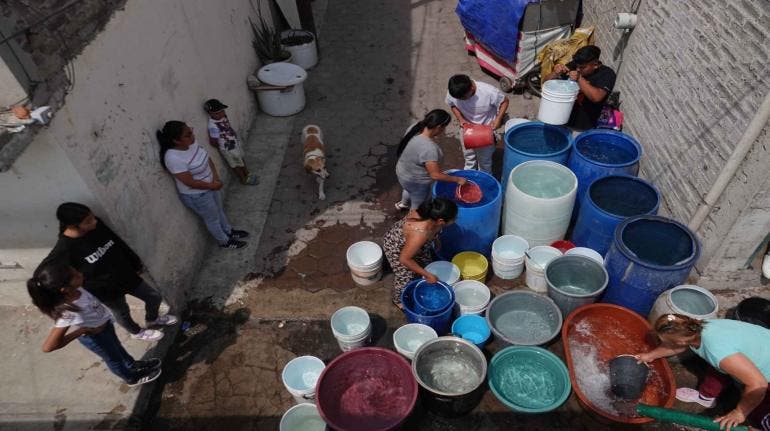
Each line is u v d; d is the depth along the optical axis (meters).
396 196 5.64
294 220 5.41
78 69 3.24
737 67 3.62
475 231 4.50
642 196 4.44
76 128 3.21
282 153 6.33
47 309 2.94
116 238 3.55
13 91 2.75
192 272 4.77
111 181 3.56
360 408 3.65
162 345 4.29
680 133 4.48
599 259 4.41
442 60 7.97
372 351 3.71
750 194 3.56
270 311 4.54
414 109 6.99
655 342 3.75
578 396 3.54
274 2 8.07
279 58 7.27
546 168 4.70
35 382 4.11
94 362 4.22
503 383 3.81
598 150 5.05
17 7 2.75
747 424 3.29
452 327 4.09
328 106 7.14
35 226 3.65
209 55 5.48
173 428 3.81
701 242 4.22
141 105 4.00
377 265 4.53
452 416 3.69
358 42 8.58
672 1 4.57
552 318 4.09
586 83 4.95
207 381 4.07
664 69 4.77
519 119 5.62
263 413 3.85
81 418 3.86
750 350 2.80
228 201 5.68
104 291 3.55
